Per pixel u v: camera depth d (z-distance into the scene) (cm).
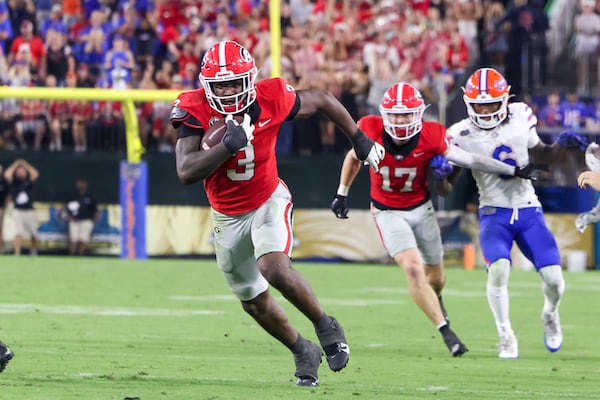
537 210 2045
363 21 4397
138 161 4206
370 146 1502
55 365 1703
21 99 4384
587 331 2409
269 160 1455
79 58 4294
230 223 1466
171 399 1366
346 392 1462
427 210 2095
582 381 1656
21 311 2536
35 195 4391
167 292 3053
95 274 3553
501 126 2033
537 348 2117
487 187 2045
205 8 4384
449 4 4428
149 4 4344
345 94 4306
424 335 2277
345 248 4272
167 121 4412
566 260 4206
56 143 4438
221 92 1389
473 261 4159
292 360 1816
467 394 1481
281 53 4328
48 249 4388
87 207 4353
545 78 4459
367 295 3091
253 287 1492
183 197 4328
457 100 4197
